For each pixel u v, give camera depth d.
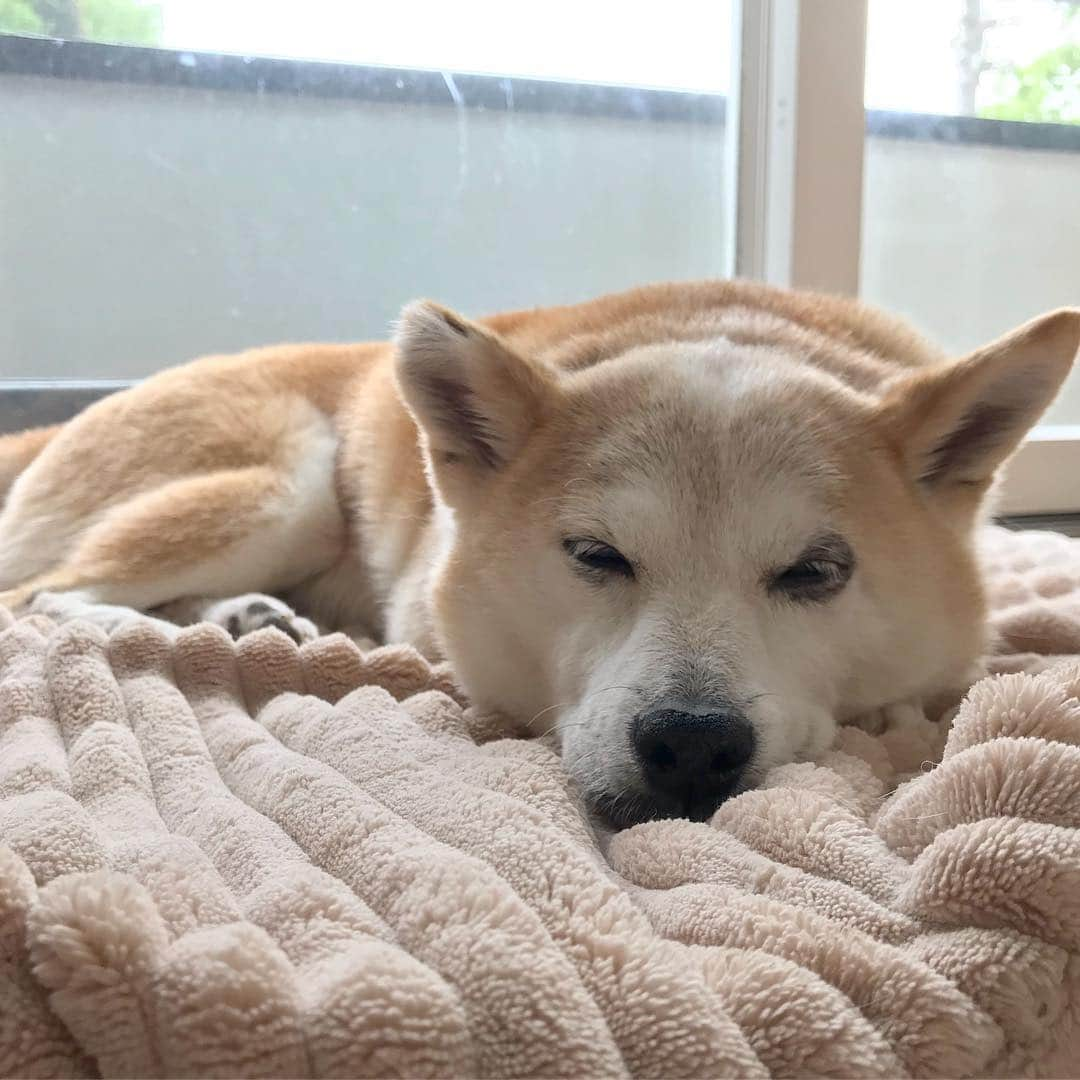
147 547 0.52
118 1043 0.22
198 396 0.58
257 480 0.55
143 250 0.71
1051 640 0.48
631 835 0.32
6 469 0.64
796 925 0.26
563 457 0.40
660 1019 0.23
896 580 0.39
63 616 0.49
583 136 0.74
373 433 0.56
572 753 0.37
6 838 0.27
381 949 0.24
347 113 0.72
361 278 0.75
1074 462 0.74
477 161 0.74
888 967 0.25
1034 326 0.39
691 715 0.34
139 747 0.35
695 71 0.74
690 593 0.37
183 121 0.70
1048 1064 0.25
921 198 0.75
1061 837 0.26
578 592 0.39
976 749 0.29
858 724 0.41
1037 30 0.76
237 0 0.69
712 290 0.52
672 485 0.38
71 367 0.72
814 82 0.67
